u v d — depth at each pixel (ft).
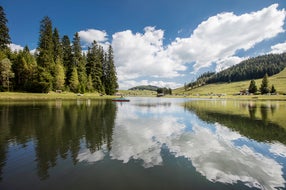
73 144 38.14
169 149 36.19
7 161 29.09
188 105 150.00
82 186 21.68
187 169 26.91
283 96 305.73
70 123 60.18
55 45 246.68
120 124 60.59
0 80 176.86
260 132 51.19
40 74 198.39
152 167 27.37
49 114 78.38
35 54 276.82
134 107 123.85
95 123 60.95
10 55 209.56
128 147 36.78
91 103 145.79
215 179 24.06
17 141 39.70
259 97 304.91
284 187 22.40
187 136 46.55
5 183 22.30
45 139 41.34
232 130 53.78
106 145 37.81
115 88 312.50
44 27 228.22
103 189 21.03
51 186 21.59
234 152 34.83
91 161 29.35
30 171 25.59
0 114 76.38
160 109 113.39
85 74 262.47
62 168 26.58
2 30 197.36
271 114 88.28
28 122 60.49
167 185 22.25
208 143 40.55
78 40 263.70
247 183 23.21
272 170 27.12
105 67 300.20
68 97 205.16
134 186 21.84
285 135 47.88
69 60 257.55
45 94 193.26
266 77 397.60
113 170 26.08
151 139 43.29
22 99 163.43
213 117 79.30
